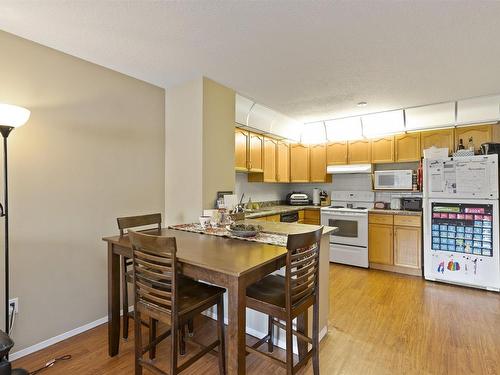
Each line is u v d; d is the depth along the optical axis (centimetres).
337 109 379
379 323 244
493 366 185
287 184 543
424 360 192
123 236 206
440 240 344
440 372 180
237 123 339
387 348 207
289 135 452
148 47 213
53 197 216
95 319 243
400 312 265
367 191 466
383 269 395
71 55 225
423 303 285
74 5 162
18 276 198
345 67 247
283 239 194
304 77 271
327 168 475
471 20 175
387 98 333
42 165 210
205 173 277
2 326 188
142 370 180
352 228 415
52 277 216
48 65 212
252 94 321
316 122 459
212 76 271
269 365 190
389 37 196
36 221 207
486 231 316
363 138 446
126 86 267
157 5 162
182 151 289
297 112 394
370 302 287
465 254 328
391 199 431
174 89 297
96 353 203
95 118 242
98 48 215
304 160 491
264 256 153
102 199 248
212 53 223
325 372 181
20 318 198
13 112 162
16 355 196
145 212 284
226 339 215
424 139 398
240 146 359
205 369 186
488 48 210
